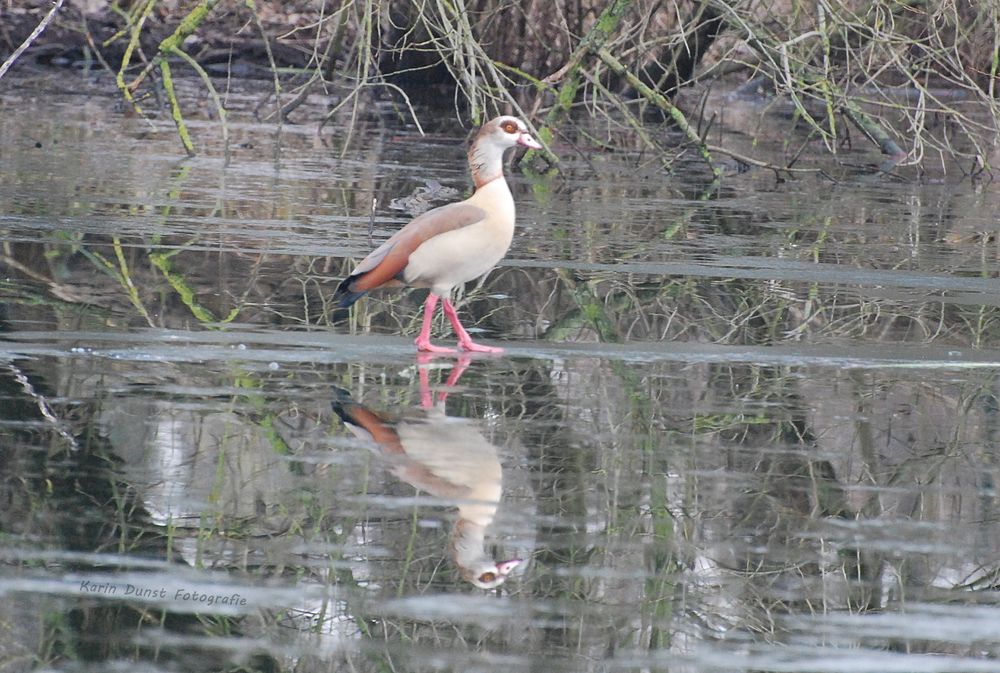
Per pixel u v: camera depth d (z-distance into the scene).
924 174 30.06
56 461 9.41
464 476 9.50
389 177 25.52
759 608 7.75
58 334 12.82
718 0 27.61
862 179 28.86
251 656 6.93
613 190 25.66
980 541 8.83
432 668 6.87
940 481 9.90
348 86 40.53
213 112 34.91
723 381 12.29
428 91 42.16
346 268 16.72
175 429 10.20
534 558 8.24
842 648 7.29
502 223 12.48
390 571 7.98
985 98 27.47
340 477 9.36
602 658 7.06
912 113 39.59
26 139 27.83
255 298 14.81
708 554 8.45
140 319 13.60
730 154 28.38
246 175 24.86
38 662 6.75
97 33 42.41
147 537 8.30
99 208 20.22
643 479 9.64
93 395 10.94
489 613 7.53
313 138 31.36
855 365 13.05
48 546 8.11
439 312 14.66
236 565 7.98
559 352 13.08
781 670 7.02
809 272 17.89
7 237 17.48
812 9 31.27
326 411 10.81
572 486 9.43
